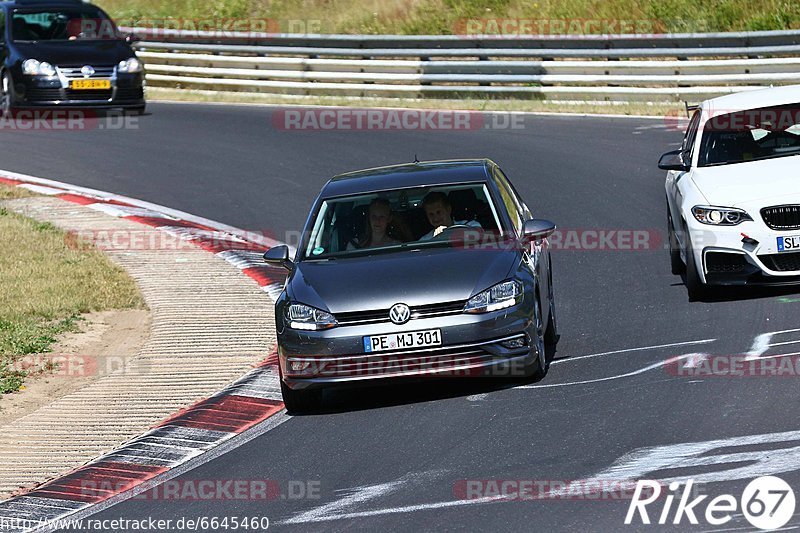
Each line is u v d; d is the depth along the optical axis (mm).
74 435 31016
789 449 23219
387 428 28406
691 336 33844
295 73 93688
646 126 72062
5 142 78188
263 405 32094
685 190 39000
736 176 38156
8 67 79938
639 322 36562
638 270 43906
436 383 32250
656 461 23516
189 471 27359
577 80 81688
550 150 67250
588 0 102375
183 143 76250
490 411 28641
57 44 80688
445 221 32688
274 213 58375
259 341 38500
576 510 21359
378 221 32812
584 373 31156
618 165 61969
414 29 106688
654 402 27578
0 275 47438
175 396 33688
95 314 43250
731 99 42594
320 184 63312
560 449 25062
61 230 55312
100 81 79000
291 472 26172
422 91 88438
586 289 42094
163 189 64438
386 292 29750
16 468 28844
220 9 117438
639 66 79375
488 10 106250
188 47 99875
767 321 34312
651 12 98125
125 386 34938
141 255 51219
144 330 41000
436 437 27125
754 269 36219
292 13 114812
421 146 70688
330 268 31469
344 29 109875
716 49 78000
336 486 24703
